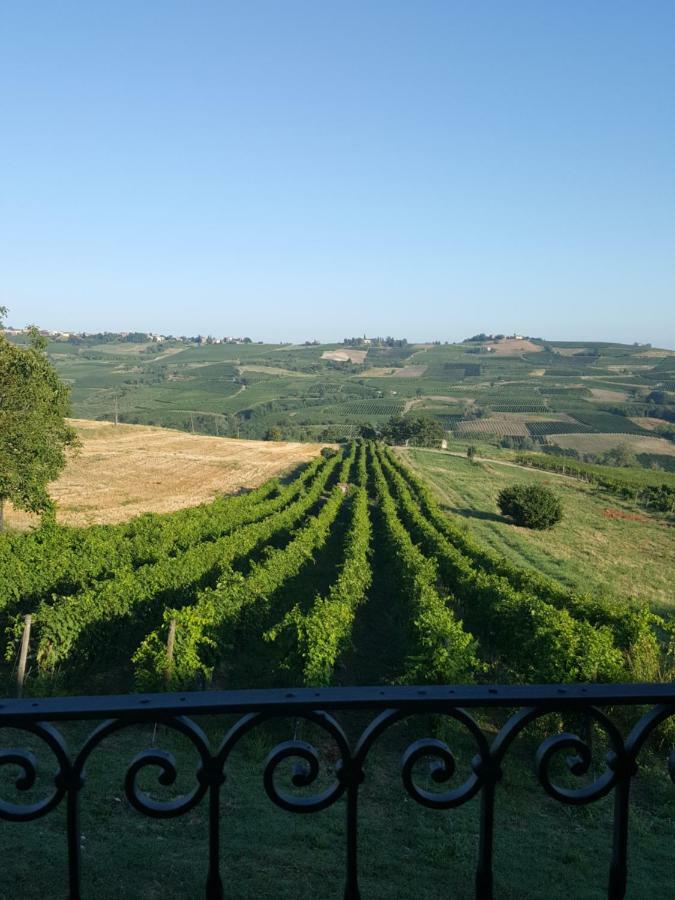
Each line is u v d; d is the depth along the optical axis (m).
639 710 12.31
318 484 56.62
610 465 116.44
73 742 10.82
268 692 1.80
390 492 60.16
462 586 23.98
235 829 7.68
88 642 16.45
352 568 24.66
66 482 58.94
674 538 51.03
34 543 26.53
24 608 19.86
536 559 39.78
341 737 1.76
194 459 78.25
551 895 6.84
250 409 186.25
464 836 8.31
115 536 30.38
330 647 14.94
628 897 6.94
